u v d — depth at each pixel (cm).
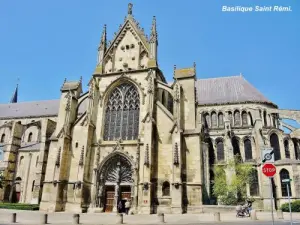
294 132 7062
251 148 7150
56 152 5050
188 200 4162
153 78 4859
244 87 8206
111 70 5409
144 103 4881
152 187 4231
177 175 4128
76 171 4803
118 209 4256
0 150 8094
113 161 4712
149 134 4391
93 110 5056
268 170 1950
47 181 4872
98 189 4562
